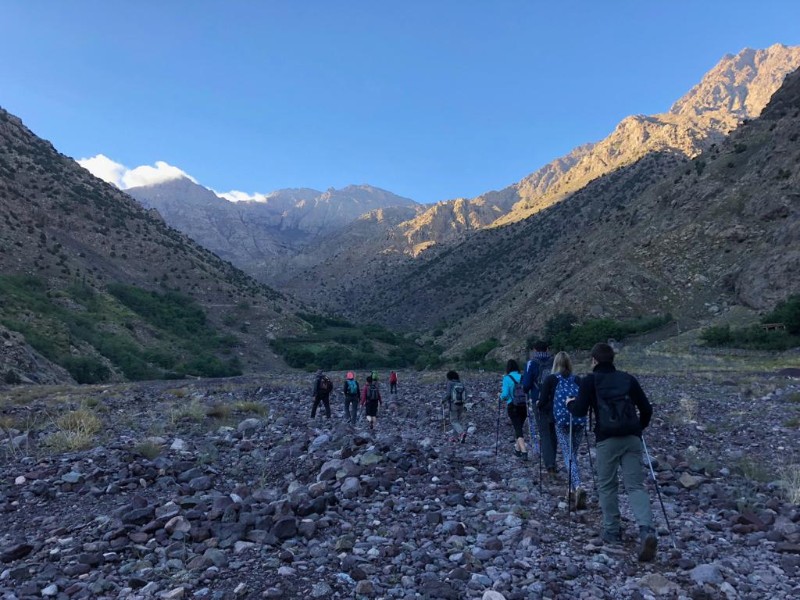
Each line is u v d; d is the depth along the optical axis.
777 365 36.00
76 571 4.30
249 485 7.42
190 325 109.38
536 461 8.95
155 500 6.66
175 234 177.75
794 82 105.00
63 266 99.62
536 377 8.16
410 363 116.75
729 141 109.00
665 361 44.28
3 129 144.62
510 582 4.07
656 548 4.62
